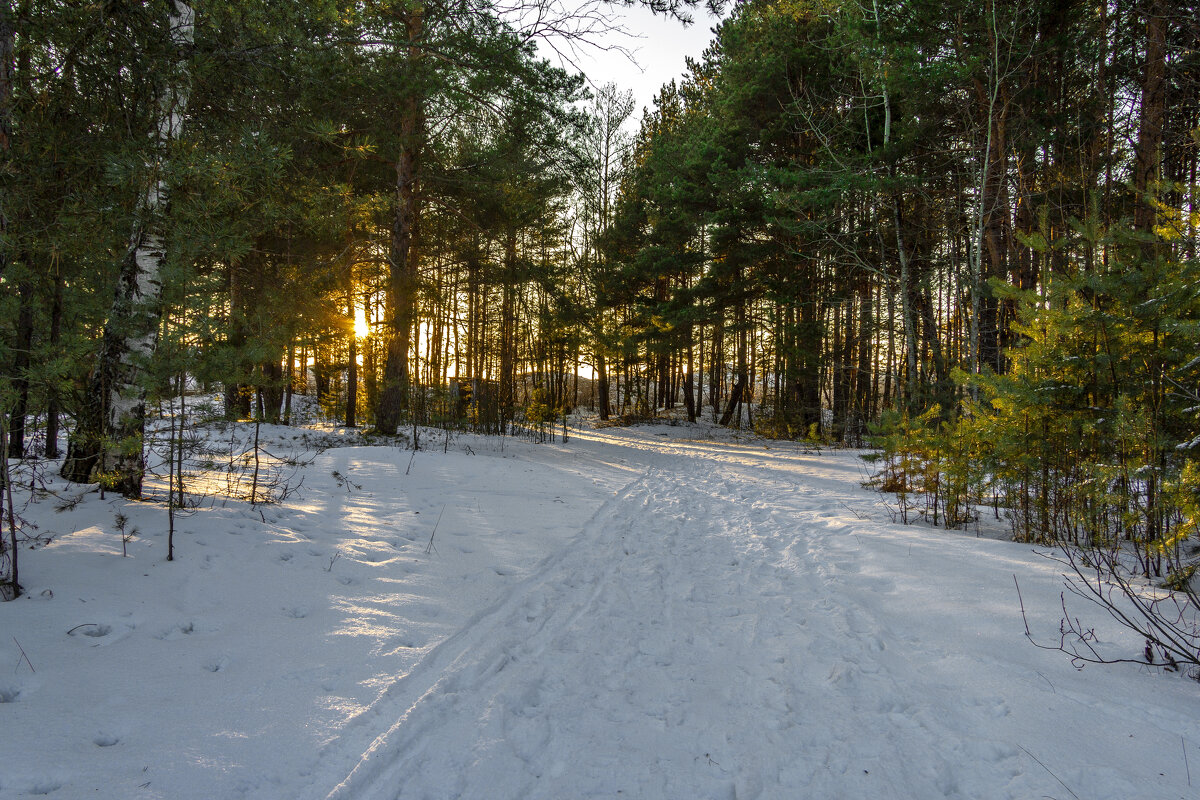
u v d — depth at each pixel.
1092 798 2.22
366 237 15.22
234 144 5.20
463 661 3.57
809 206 16.42
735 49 20.58
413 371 27.33
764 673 3.46
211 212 4.75
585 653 3.74
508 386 24.25
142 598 3.92
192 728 2.70
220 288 4.91
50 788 2.20
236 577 4.47
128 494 5.82
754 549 6.33
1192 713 2.72
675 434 26.52
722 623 4.26
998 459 6.05
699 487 11.07
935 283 15.25
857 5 13.30
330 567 5.03
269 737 2.68
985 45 12.39
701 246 27.75
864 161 14.61
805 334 20.53
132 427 5.87
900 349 18.97
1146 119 10.27
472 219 17.50
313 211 6.89
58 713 2.69
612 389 44.91
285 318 6.69
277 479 7.33
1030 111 12.74
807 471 13.20
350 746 2.65
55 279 5.58
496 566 5.67
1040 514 5.95
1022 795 2.27
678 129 29.72
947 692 3.12
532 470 11.94
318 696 3.08
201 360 4.61
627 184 29.06
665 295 29.95
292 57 6.06
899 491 8.55
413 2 8.78
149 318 4.60
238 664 3.36
